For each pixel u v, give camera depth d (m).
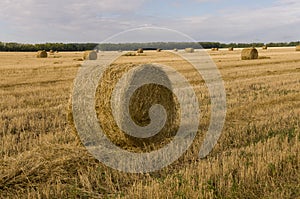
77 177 6.36
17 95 15.21
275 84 17.64
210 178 5.92
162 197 5.25
